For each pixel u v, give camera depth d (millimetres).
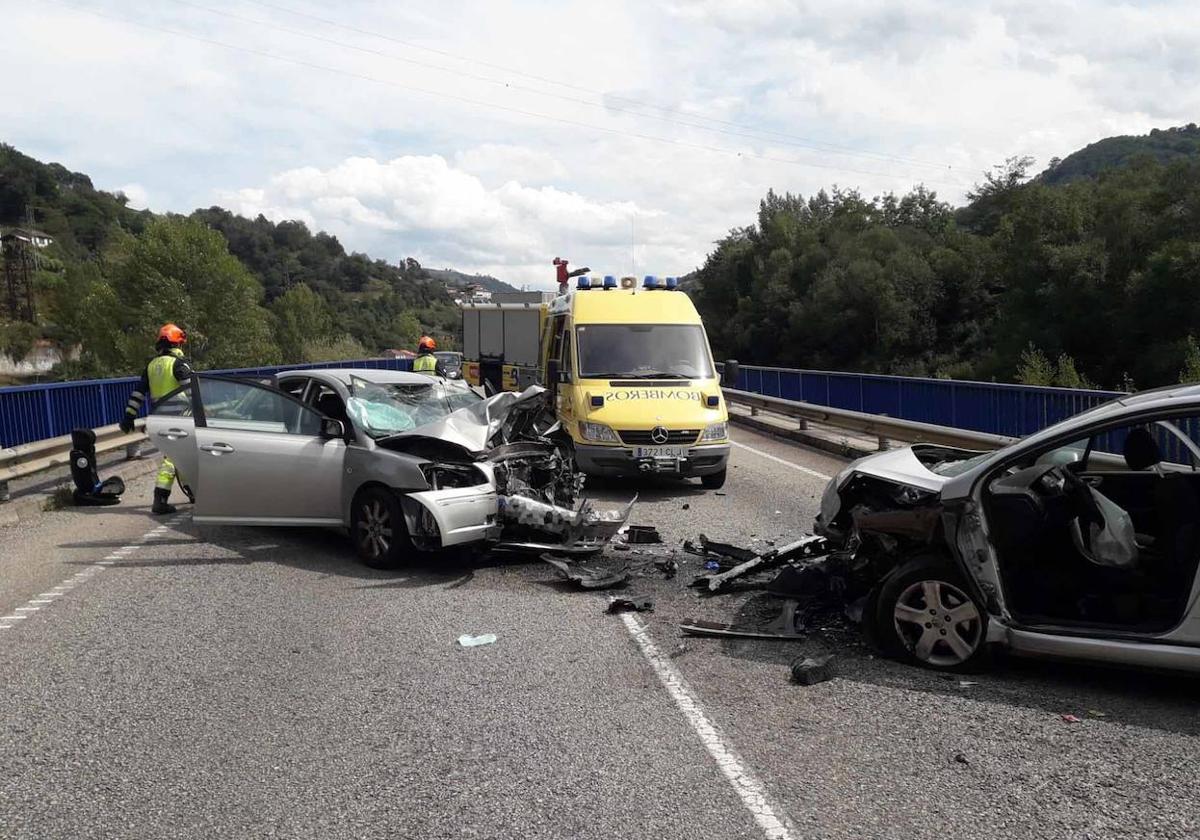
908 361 47500
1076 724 4328
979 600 4891
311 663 5191
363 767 3891
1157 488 4871
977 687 4820
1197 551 4383
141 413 15023
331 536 8578
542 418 10492
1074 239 36406
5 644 5535
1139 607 4699
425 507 7023
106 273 56500
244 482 7781
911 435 12695
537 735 4215
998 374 36656
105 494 10234
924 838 3309
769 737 4195
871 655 5324
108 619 6031
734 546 7496
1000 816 3465
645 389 11328
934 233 65062
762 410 22547
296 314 80625
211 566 7473
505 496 7488
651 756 3994
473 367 21672
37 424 12031
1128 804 3549
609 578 6848
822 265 57719
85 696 4699
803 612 5945
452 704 4590
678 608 6262
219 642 5562
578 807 3537
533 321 18328
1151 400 4781
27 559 7715
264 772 3842
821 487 11492
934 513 5035
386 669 5094
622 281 13531
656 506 10258
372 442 7551
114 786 3723
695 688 4812
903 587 5148
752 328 60562
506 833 3344
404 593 6691
